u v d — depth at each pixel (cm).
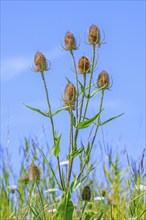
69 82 206
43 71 205
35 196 238
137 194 248
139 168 255
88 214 208
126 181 256
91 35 210
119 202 250
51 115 201
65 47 210
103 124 204
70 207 200
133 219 226
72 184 201
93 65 207
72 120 200
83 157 212
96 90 203
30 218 228
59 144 198
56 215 201
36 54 208
